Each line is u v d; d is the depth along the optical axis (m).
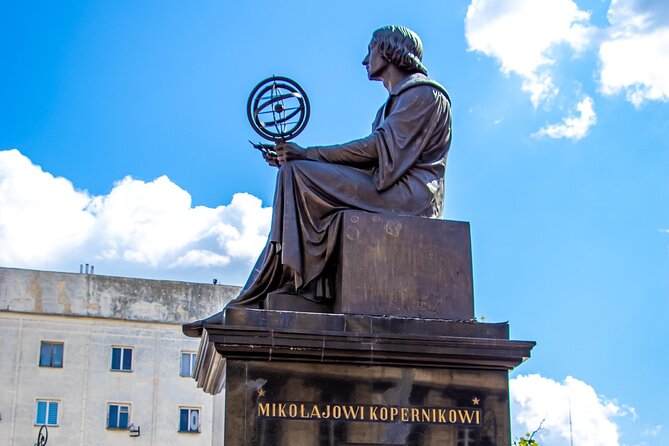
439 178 10.46
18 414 34.06
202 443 34.88
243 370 9.30
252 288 10.04
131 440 34.44
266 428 9.23
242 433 9.19
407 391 9.50
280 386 9.31
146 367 35.03
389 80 11.02
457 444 9.48
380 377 9.48
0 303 34.50
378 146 10.32
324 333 9.38
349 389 9.41
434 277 9.90
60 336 34.72
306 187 10.02
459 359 9.60
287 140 10.38
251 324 9.39
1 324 34.44
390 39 10.98
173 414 34.81
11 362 34.34
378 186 10.17
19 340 34.47
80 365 34.69
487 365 9.65
